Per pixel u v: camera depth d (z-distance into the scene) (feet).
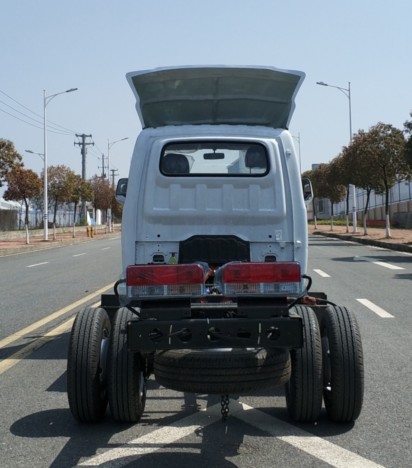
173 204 18.72
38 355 24.73
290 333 13.44
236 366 13.43
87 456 14.05
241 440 14.92
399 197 164.96
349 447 14.34
